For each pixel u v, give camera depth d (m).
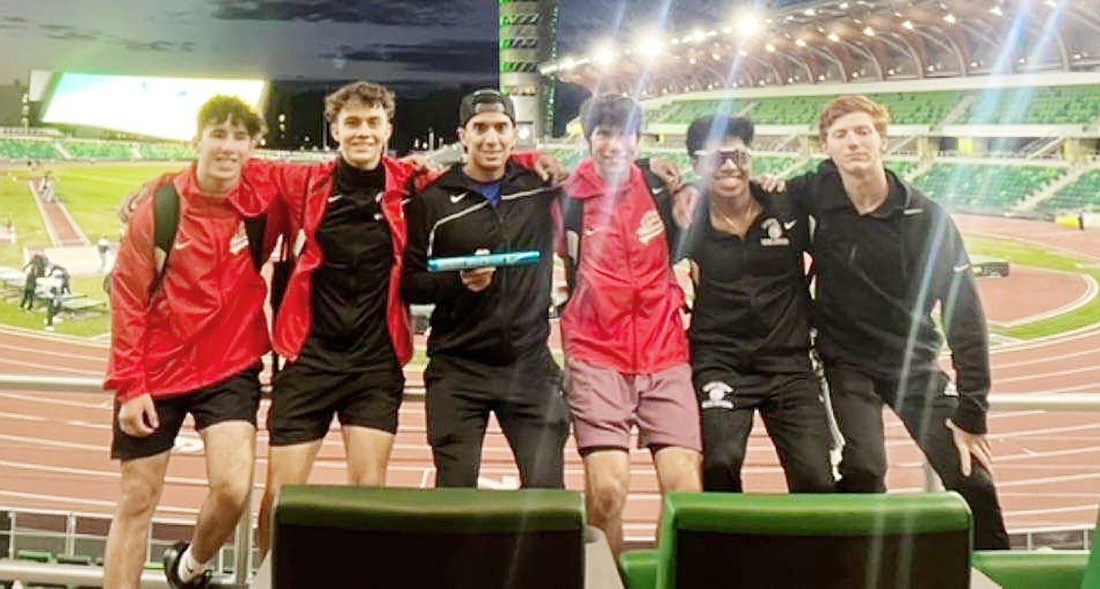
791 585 1.20
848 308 2.56
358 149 2.44
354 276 2.48
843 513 1.17
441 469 2.39
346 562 1.17
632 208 2.60
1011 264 21.38
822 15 25.53
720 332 2.58
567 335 2.63
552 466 2.40
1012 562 1.89
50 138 34.16
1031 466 11.80
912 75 27.36
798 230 2.59
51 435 13.17
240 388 2.48
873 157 2.45
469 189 2.53
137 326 2.42
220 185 2.42
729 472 2.40
